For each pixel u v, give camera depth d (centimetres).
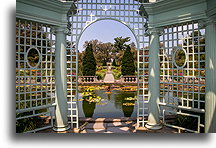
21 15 299
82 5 387
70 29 386
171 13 339
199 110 315
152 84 366
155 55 365
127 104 642
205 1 294
